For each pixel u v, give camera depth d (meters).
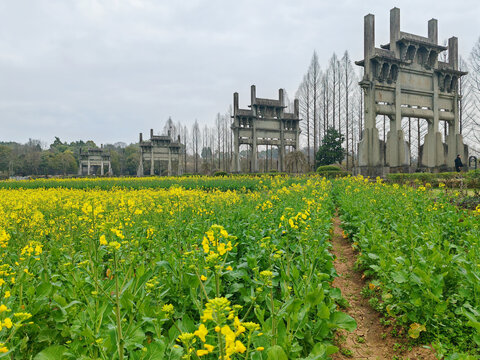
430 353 3.79
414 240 6.14
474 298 4.09
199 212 7.75
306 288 3.78
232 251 5.21
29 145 116.25
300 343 3.53
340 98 46.81
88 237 4.27
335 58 47.38
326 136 44.75
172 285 3.92
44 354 2.65
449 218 7.61
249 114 42.78
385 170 26.48
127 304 2.98
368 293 5.55
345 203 11.47
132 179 32.44
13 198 10.03
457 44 32.03
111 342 2.76
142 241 5.38
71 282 3.61
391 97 27.67
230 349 1.70
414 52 28.73
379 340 4.30
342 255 7.81
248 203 9.98
